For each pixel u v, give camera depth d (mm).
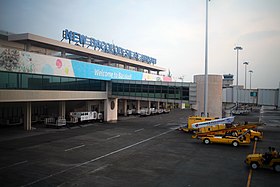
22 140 35188
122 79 58062
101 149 30172
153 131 44969
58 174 20859
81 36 54062
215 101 46375
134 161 25047
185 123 56812
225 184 18969
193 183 19078
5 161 24516
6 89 36531
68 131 43750
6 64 36031
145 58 80875
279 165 21875
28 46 46188
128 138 37781
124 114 72938
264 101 47594
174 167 23141
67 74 46781
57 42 47750
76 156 26719
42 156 26516
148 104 85125
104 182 19141
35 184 18609
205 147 31938
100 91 56312
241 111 88625
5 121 47438
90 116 54562
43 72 41906
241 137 33531
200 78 46906
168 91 50875
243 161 25438
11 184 18547
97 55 57219
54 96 44219
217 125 39000
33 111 53812
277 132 46094
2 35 46250
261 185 18891
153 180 19656
